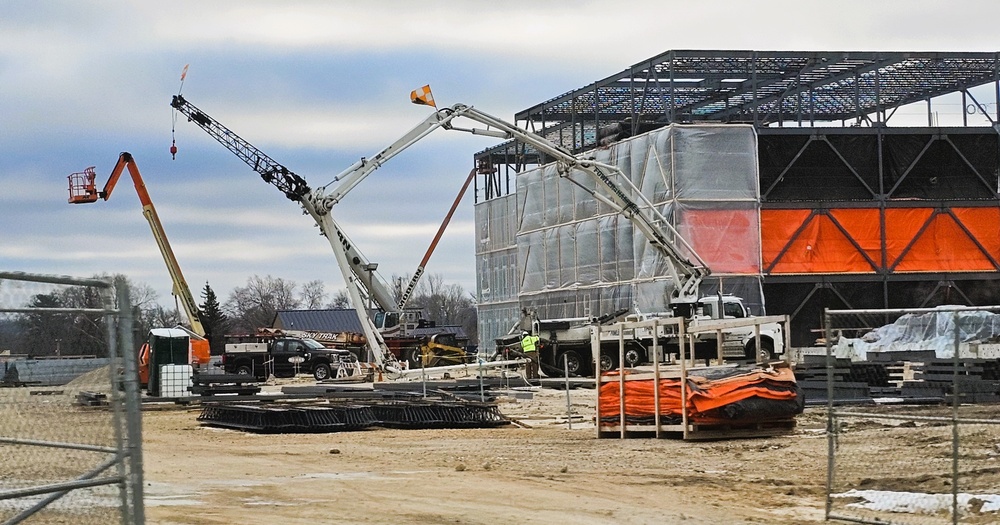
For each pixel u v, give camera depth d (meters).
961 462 17.19
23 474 9.81
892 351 26.20
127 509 9.19
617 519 12.83
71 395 9.36
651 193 57.16
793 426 21.86
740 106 72.19
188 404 35.53
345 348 68.81
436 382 40.91
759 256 55.56
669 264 47.16
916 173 58.56
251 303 168.25
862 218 57.16
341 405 28.59
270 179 44.31
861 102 73.00
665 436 22.38
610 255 61.06
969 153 58.62
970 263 58.06
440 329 71.88
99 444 9.38
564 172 46.91
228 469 17.94
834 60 58.38
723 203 55.53
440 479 16.36
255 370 57.75
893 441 20.25
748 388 21.45
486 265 84.19
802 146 56.91
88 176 54.53
